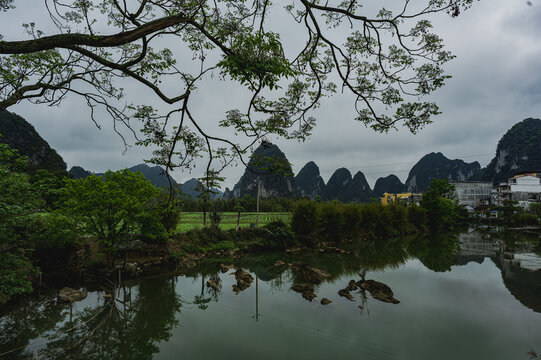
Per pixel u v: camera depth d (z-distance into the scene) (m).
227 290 15.05
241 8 3.68
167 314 11.68
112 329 10.29
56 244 14.50
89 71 4.09
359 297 13.73
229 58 3.10
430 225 52.78
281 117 4.11
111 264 15.74
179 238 23.83
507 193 71.94
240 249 26.55
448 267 20.84
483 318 11.21
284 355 8.40
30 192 9.08
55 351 8.73
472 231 51.44
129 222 15.22
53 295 13.19
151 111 4.06
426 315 11.51
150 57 4.25
